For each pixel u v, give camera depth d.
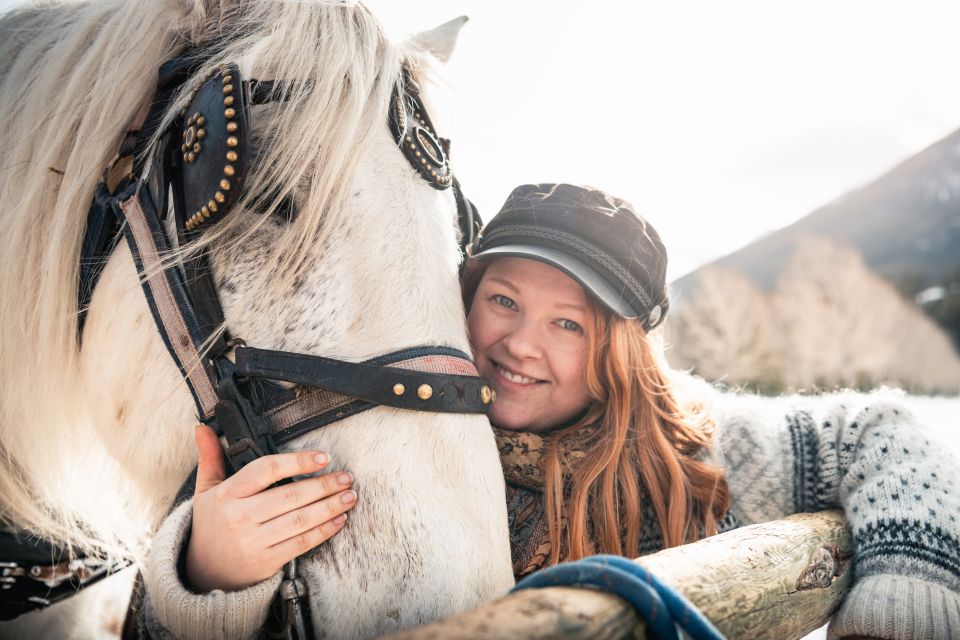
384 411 0.78
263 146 0.84
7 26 1.15
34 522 1.00
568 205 1.16
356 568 0.72
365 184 0.85
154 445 0.89
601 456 1.12
